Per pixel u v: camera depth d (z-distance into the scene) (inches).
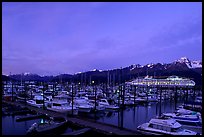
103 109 2011.6
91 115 1903.3
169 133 1122.0
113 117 1870.1
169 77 5802.2
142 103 2770.7
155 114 2031.3
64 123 1306.6
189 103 2301.9
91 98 2596.0
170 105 2778.1
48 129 1187.3
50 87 4092.0
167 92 4010.8
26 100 2367.1
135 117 1870.1
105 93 3174.2
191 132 1147.9
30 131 1146.0
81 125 1268.5
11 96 2561.5
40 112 1701.5
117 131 1133.1
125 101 2454.5
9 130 1277.1
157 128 1182.9
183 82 5511.8
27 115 1621.6
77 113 1779.0
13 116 1670.8
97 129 1164.5
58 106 1804.9
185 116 1483.8
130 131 1140.5
